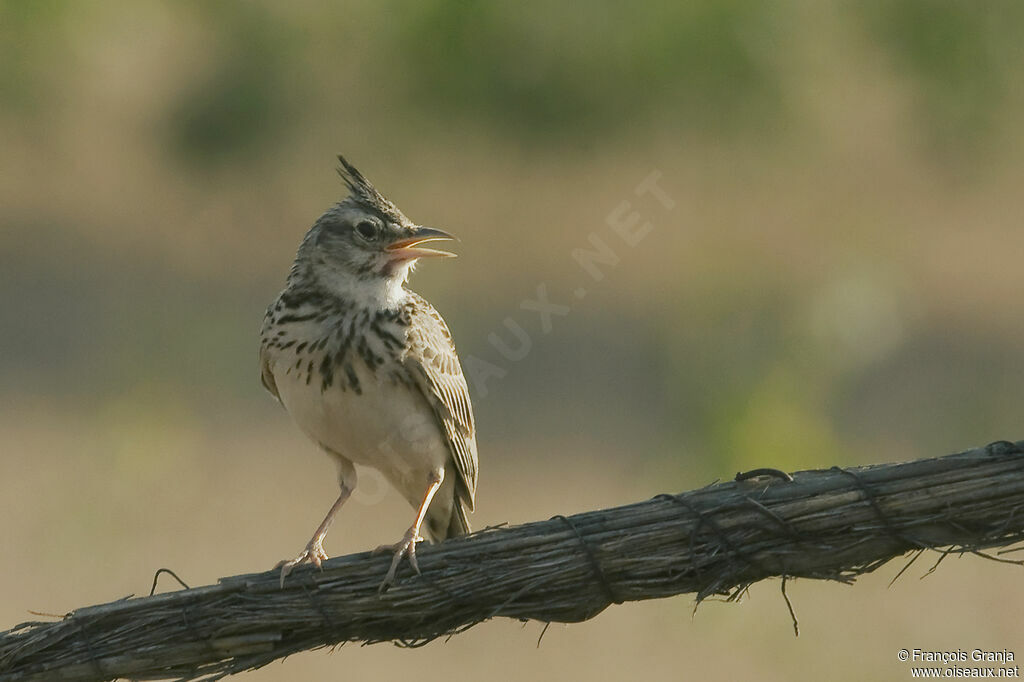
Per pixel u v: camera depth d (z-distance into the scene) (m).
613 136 23.61
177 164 24.73
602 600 5.51
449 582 5.55
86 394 15.30
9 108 25.75
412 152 24.23
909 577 11.80
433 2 23.94
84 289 18.92
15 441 13.87
